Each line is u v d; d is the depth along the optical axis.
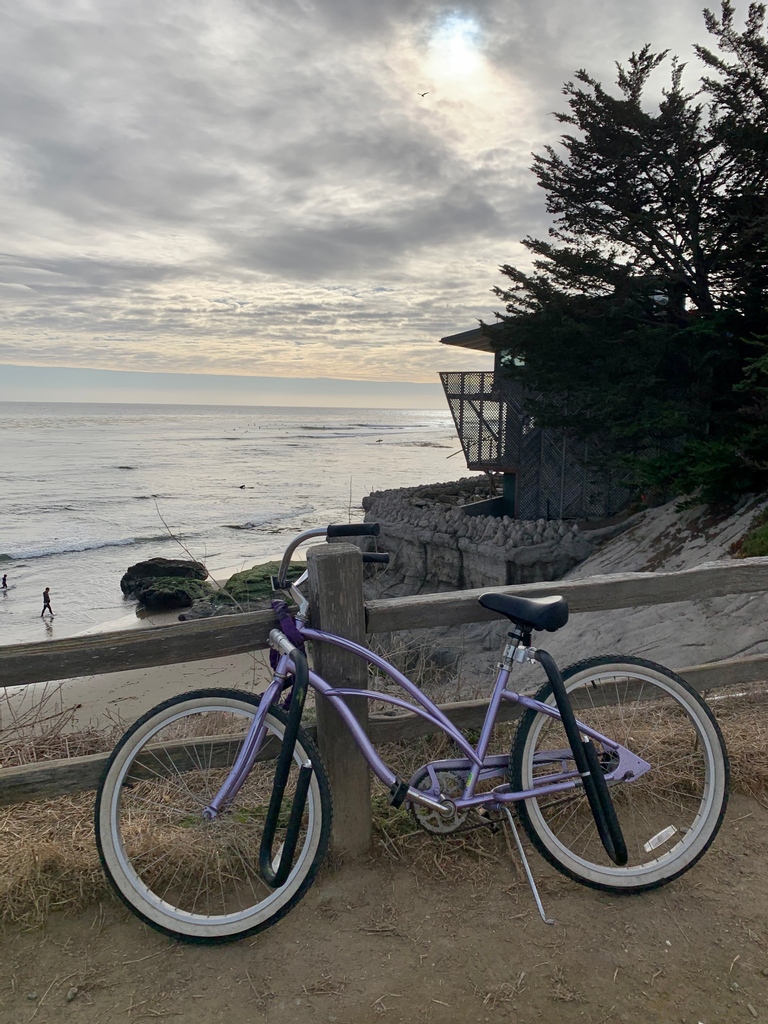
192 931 2.20
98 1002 2.01
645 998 2.02
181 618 19.22
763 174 10.90
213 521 49.47
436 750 3.17
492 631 10.34
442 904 2.40
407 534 17.14
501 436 17.73
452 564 16.03
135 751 2.30
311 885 2.38
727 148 11.12
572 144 12.15
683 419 11.69
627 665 2.53
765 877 2.52
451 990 2.05
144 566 29.58
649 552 12.41
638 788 2.96
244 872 2.50
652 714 3.45
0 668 2.30
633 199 12.07
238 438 162.12
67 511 54.59
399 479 74.31
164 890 2.45
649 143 11.30
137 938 2.25
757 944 2.22
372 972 2.12
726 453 10.82
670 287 12.12
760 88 10.54
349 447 132.38
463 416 18.30
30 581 32.56
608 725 3.28
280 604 2.46
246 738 2.28
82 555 38.69
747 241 10.53
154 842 2.53
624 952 2.19
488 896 2.44
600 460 14.60
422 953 2.19
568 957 2.17
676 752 3.10
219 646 2.46
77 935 2.26
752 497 11.30
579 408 13.90
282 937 2.26
